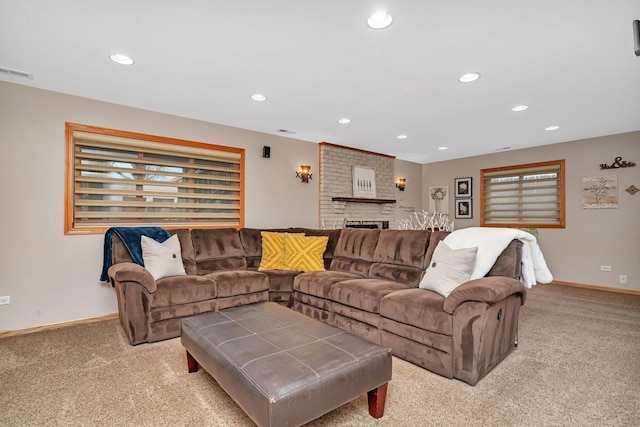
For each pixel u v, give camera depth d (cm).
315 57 244
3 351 249
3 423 163
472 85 296
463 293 201
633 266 446
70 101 318
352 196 555
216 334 184
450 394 190
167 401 182
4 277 287
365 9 187
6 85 288
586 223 487
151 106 353
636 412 173
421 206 699
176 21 198
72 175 320
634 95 318
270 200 464
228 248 370
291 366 145
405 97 324
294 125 423
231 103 343
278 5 183
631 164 448
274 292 346
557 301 401
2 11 187
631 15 192
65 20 197
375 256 336
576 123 411
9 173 289
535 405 179
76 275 321
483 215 611
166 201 381
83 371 217
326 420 166
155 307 267
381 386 167
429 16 193
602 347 258
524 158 554
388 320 243
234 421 165
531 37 216
